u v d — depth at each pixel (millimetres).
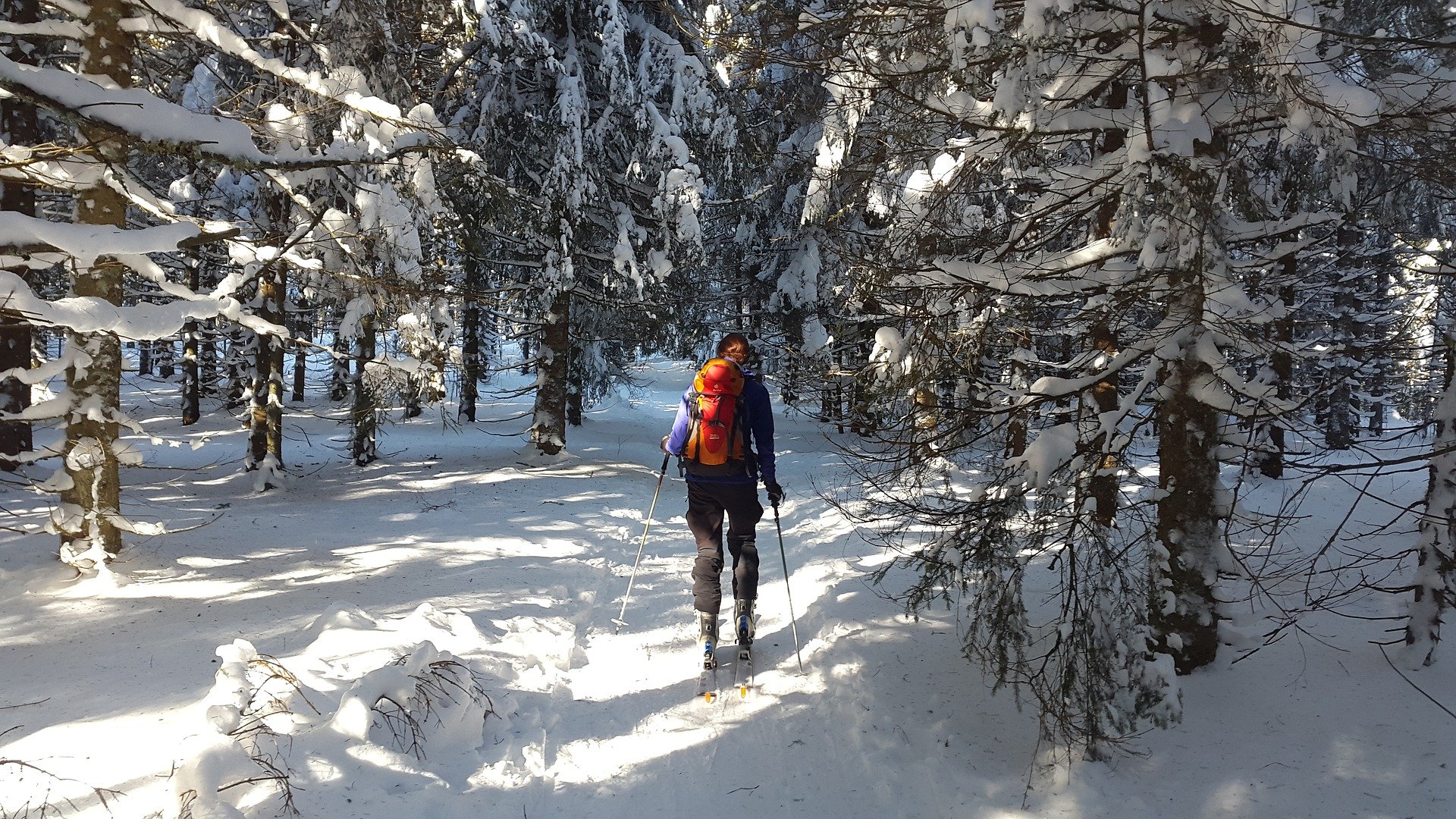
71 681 4129
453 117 14227
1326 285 6070
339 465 14359
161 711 3689
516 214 13602
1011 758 3240
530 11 12586
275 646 4734
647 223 14750
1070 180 4199
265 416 11945
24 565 6473
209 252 13539
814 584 6336
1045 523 3309
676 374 41594
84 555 6137
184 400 21594
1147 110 3369
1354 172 3461
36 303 3930
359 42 9484
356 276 8719
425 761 3303
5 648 4703
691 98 13664
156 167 12914
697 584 4574
